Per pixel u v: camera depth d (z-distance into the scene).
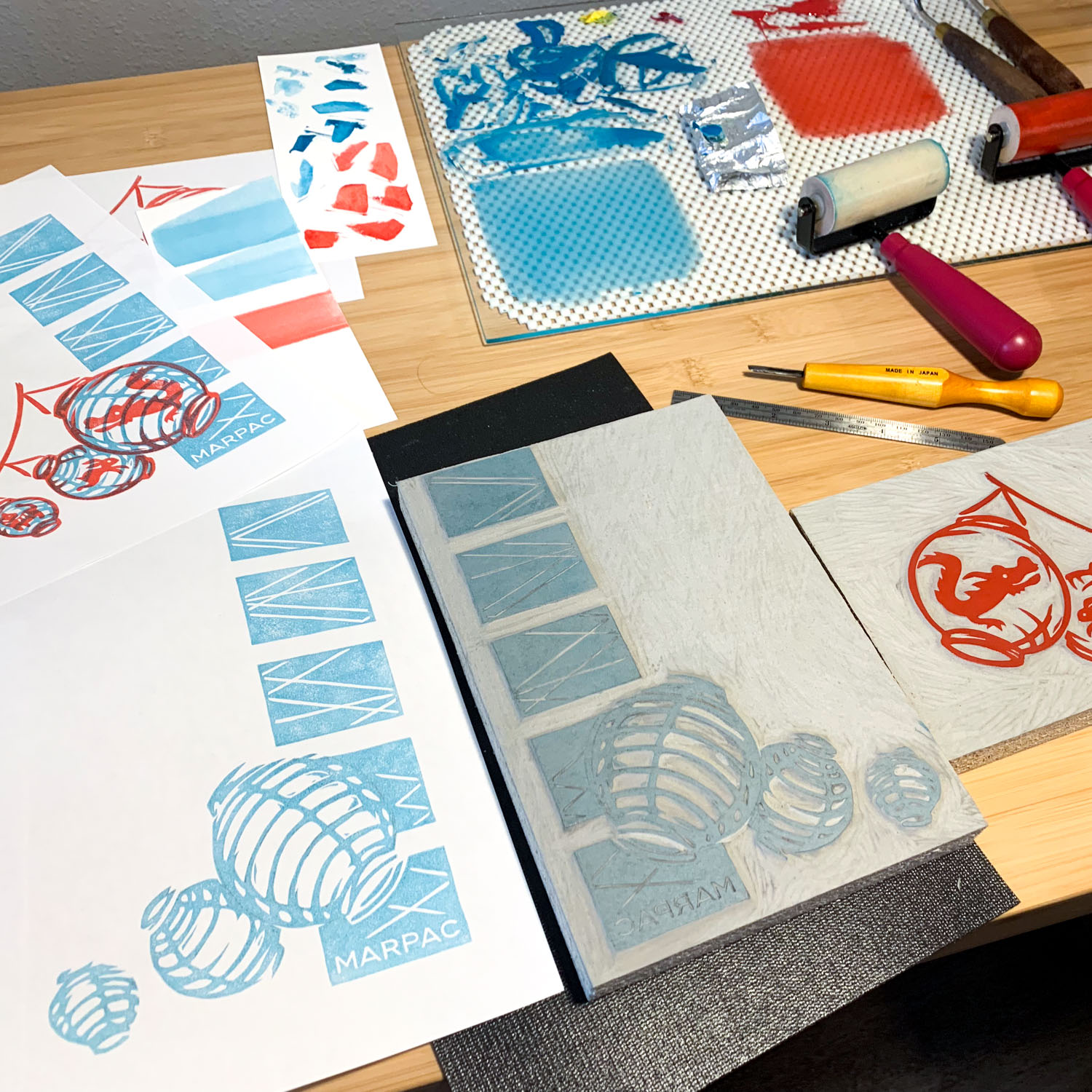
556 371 0.69
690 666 0.52
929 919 0.48
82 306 0.74
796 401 0.68
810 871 0.46
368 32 1.21
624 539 0.57
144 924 0.47
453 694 0.55
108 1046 0.44
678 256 0.76
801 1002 0.46
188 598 0.58
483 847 0.50
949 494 0.59
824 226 0.74
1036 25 0.92
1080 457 0.61
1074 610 0.55
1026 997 1.07
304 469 0.64
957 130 0.83
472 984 0.46
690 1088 0.44
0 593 0.58
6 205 0.80
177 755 0.52
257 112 0.87
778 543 0.57
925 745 0.50
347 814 0.50
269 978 0.46
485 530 0.57
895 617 0.55
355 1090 0.44
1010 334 0.65
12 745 0.52
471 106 0.86
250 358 0.70
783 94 0.85
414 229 0.78
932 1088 1.02
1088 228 0.77
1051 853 0.50
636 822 0.47
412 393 0.68
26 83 1.18
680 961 0.46
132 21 1.13
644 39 0.91
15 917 0.47
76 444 0.66
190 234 0.78
